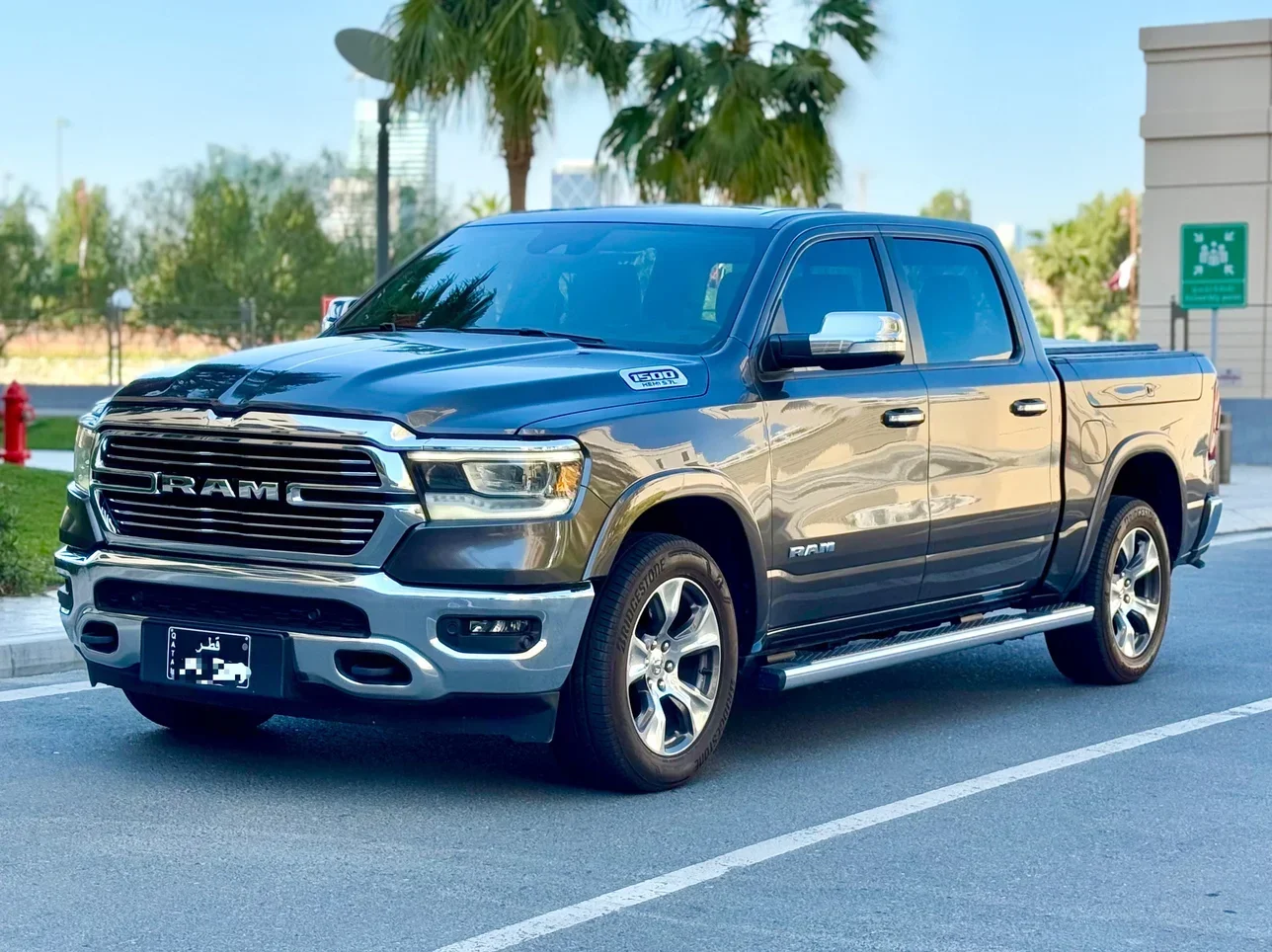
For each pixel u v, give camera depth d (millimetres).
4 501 11719
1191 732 7699
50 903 4965
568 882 5266
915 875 5438
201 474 5992
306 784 6367
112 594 6238
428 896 5098
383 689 5809
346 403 5844
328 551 5820
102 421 6234
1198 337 28094
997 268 8180
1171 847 5816
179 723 7039
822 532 6875
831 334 6695
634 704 6309
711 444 6383
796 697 8445
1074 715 8070
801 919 4961
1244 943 4852
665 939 4762
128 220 58281
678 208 7535
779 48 24312
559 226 7547
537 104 22797
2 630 8734
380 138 16875
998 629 7863
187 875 5250
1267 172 27688
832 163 24469
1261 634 10508
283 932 4750
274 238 56438
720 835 5836
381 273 16906
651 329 6840
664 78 24031
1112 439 8633
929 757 7125
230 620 5996
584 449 5949
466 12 22234
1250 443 26719
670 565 6246
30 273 56594
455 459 5766
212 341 56000
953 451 7527
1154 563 8969
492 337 6871
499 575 5781
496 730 5941
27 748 6836
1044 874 5480
